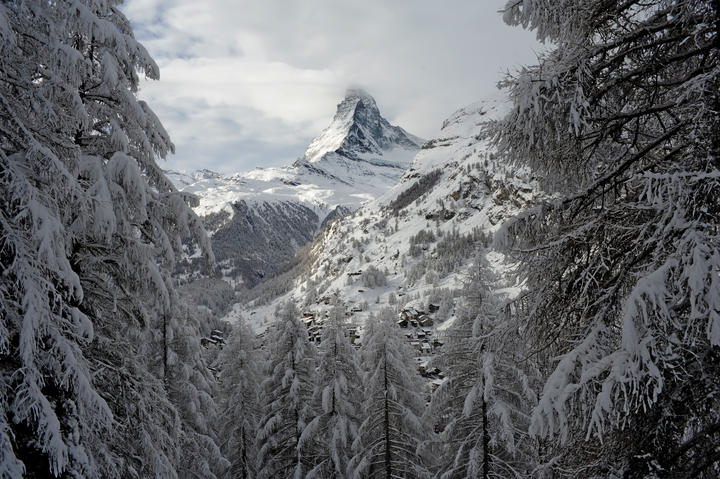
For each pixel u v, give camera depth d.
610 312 4.69
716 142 3.93
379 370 17.98
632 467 4.13
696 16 4.40
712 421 3.99
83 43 7.58
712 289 3.23
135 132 8.36
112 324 8.95
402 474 18.44
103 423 6.54
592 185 4.98
